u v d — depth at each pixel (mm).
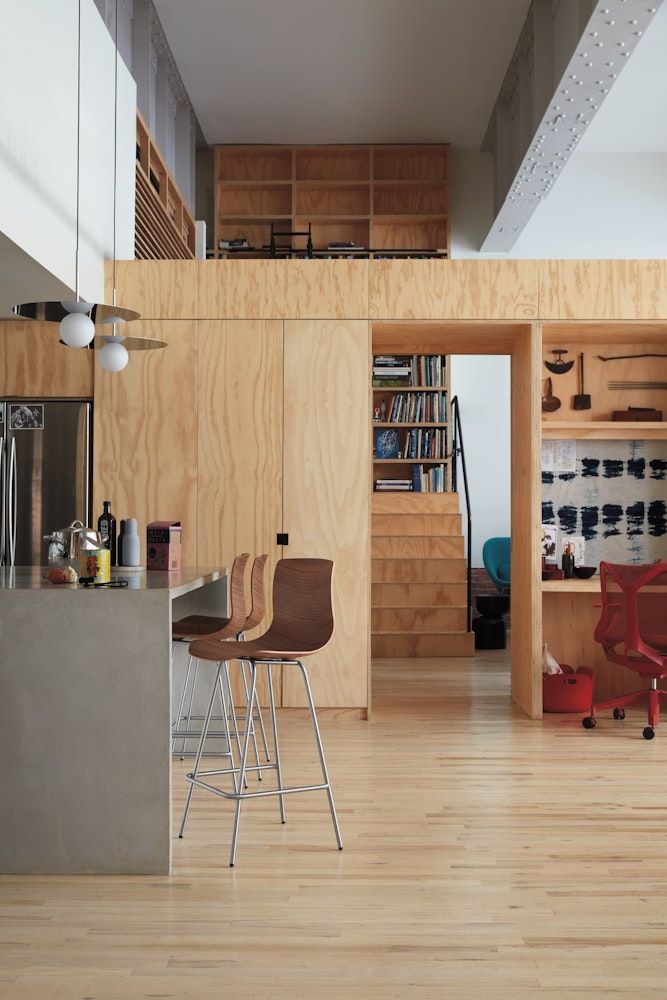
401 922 2895
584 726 5684
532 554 5945
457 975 2562
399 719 5934
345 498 5961
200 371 6000
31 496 6258
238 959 2654
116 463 6039
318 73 8570
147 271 6012
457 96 9008
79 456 6234
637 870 3338
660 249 10188
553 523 6629
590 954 2689
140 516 6023
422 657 8578
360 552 5965
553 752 5082
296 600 3992
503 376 10438
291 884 3199
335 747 5188
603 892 3135
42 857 3332
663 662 5402
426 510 9195
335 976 2557
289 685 5945
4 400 6262
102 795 3336
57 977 2555
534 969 2600
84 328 4074
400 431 9391
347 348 5953
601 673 6520
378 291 5941
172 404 6016
